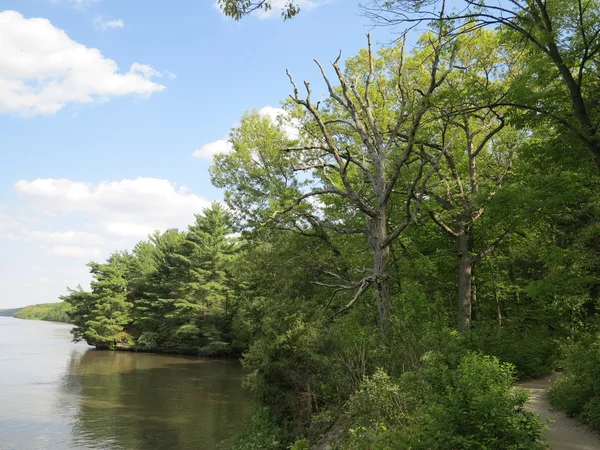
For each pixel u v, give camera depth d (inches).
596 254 609.9
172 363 1909.4
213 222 2340.1
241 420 958.4
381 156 706.8
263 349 777.6
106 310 2554.1
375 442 340.2
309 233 973.8
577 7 444.8
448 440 274.1
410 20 437.7
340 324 677.3
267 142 1162.6
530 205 523.2
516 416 285.0
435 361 398.6
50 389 1275.8
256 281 1035.3
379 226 686.5
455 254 821.9
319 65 751.7
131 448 780.0
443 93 536.1
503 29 526.0
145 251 3430.1
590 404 406.3
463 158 847.1
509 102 492.4
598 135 422.3
